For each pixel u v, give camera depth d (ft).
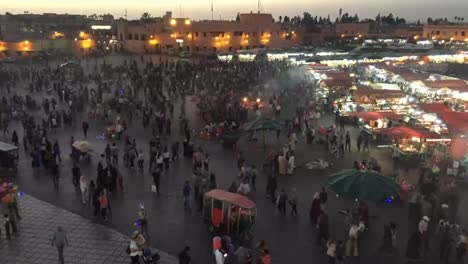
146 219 52.90
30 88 143.13
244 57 209.97
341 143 83.66
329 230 52.85
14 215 53.98
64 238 45.03
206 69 180.04
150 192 64.69
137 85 145.59
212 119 103.40
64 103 126.93
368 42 277.85
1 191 56.18
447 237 45.96
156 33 282.56
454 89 118.01
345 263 46.03
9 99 127.95
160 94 127.85
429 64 185.37
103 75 174.09
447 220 49.49
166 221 55.47
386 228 47.39
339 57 189.57
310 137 90.43
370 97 111.96
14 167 72.74
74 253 47.55
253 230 53.16
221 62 198.39
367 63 177.99
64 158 79.87
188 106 124.67
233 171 73.67
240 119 104.99
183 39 278.67
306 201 61.82
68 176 70.90
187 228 53.57
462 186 67.82
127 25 298.56
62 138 92.38
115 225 54.13
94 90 134.41
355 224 49.93
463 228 52.42
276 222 55.36
